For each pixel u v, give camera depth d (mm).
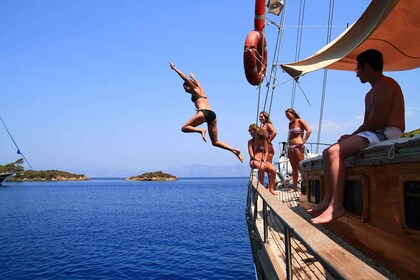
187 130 6691
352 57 8672
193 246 23359
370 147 4336
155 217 41250
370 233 4684
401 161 3709
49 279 15773
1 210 51125
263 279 6398
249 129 10750
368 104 5180
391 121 4797
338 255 2201
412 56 7969
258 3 7773
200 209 51812
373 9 5422
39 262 18859
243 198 80438
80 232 29781
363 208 4723
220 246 23328
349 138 4789
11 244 24062
